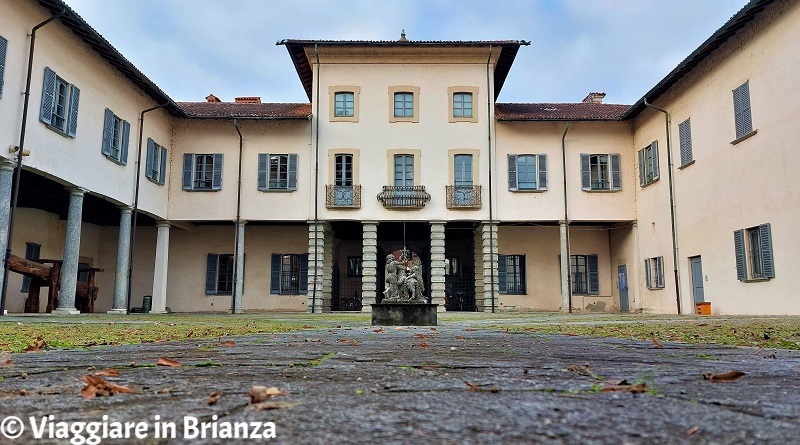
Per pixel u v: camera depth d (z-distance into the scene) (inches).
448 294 1063.0
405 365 121.3
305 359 137.7
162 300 901.2
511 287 1006.4
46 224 904.3
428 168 920.9
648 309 878.4
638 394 79.4
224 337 243.3
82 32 629.9
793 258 549.0
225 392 83.5
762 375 102.3
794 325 331.9
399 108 935.7
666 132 813.2
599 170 934.4
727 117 661.3
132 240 790.5
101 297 1010.7
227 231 1011.9
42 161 589.6
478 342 205.9
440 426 59.1
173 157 930.1
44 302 874.1
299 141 932.0
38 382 95.6
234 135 936.3
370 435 55.6
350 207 904.3
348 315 733.3
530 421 61.3
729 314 657.0
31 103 571.5
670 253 805.2
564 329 315.9
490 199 908.0
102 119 713.0
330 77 936.3
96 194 708.7
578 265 1018.7
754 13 590.9
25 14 560.1
